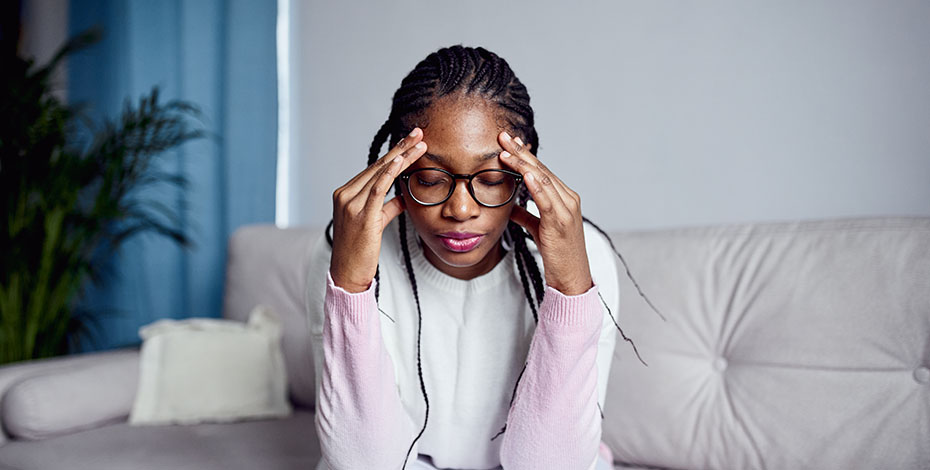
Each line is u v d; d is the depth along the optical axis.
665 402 1.29
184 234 2.61
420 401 1.03
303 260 1.82
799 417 1.16
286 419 1.69
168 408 1.66
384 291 1.03
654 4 1.92
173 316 2.65
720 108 1.84
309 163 2.59
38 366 1.65
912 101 1.60
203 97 2.62
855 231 1.21
